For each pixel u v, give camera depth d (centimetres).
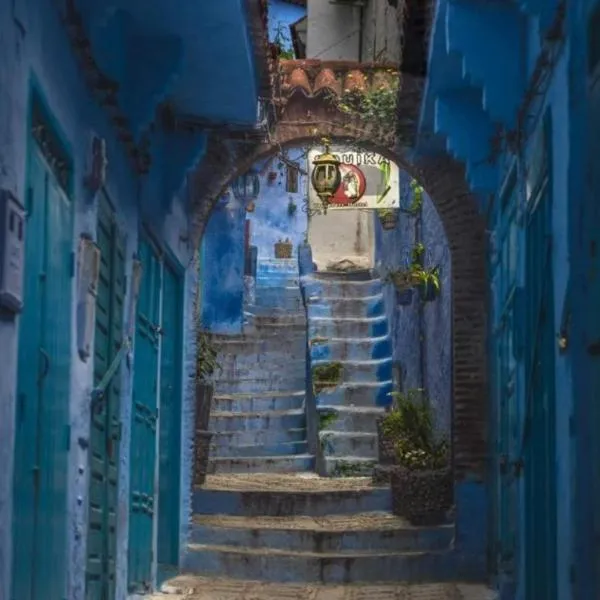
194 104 861
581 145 498
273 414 1548
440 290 1224
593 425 477
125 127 665
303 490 1144
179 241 953
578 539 482
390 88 987
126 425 720
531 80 604
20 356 444
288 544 1002
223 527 1012
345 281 1861
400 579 949
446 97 848
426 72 845
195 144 893
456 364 968
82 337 571
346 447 1410
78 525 571
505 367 805
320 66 995
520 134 681
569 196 500
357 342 1636
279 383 1672
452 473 1016
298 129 993
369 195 1286
